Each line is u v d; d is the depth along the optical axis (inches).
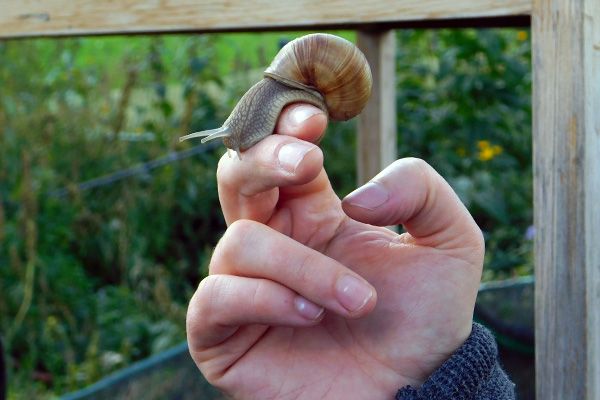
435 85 44.7
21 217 42.6
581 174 15.4
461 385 13.7
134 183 47.8
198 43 50.7
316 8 18.5
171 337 39.2
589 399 15.4
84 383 36.6
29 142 48.3
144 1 20.3
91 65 57.5
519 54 43.4
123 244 44.6
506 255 41.7
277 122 13.4
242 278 13.4
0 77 51.9
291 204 14.7
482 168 43.3
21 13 22.0
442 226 14.1
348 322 14.5
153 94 53.3
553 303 15.7
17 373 38.7
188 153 47.1
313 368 14.4
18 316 39.8
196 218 49.8
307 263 13.0
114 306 42.7
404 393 13.7
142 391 29.5
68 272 43.3
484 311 30.0
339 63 14.2
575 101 15.4
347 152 49.6
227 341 14.5
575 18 15.4
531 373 30.4
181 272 47.0
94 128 50.2
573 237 15.5
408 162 13.5
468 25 20.4
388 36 23.8
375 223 13.4
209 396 29.1
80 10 21.2
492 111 42.5
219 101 51.4
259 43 60.3
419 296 14.3
